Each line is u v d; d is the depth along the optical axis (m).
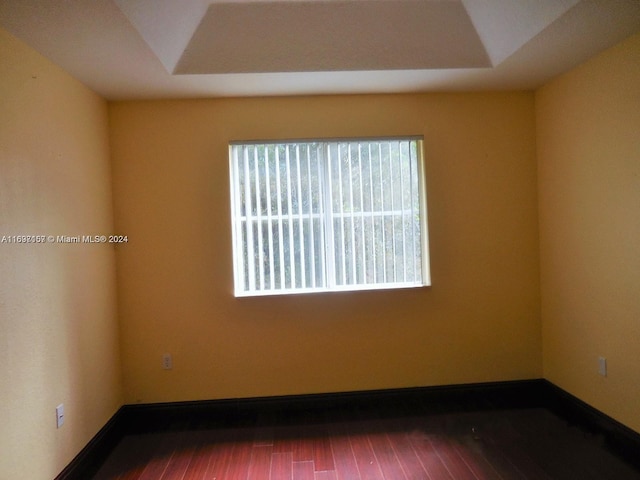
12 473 1.54
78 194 2.10
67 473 1.90
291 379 2.63
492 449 2.11
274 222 2.60
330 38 2.12
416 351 2.70
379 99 2.62
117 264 2.53
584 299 2.33
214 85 2.33
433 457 2.05
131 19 1.60
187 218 2.56
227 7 1.99
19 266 1.61
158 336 2.57
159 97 2.49
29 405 1.65
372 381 2.68
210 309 2.58
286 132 2.58
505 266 2.72
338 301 2.63
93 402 2.19
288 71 2.18
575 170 2.35
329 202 2.61
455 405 2.62
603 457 2.00
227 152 2.56
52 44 1.73
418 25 2.11
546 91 2.57
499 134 2.69
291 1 1.99
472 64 2.26
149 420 2.54
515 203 2.71
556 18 1.75
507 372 2.72
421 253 2.70
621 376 2.09
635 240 1.97
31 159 1.71
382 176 2.64
